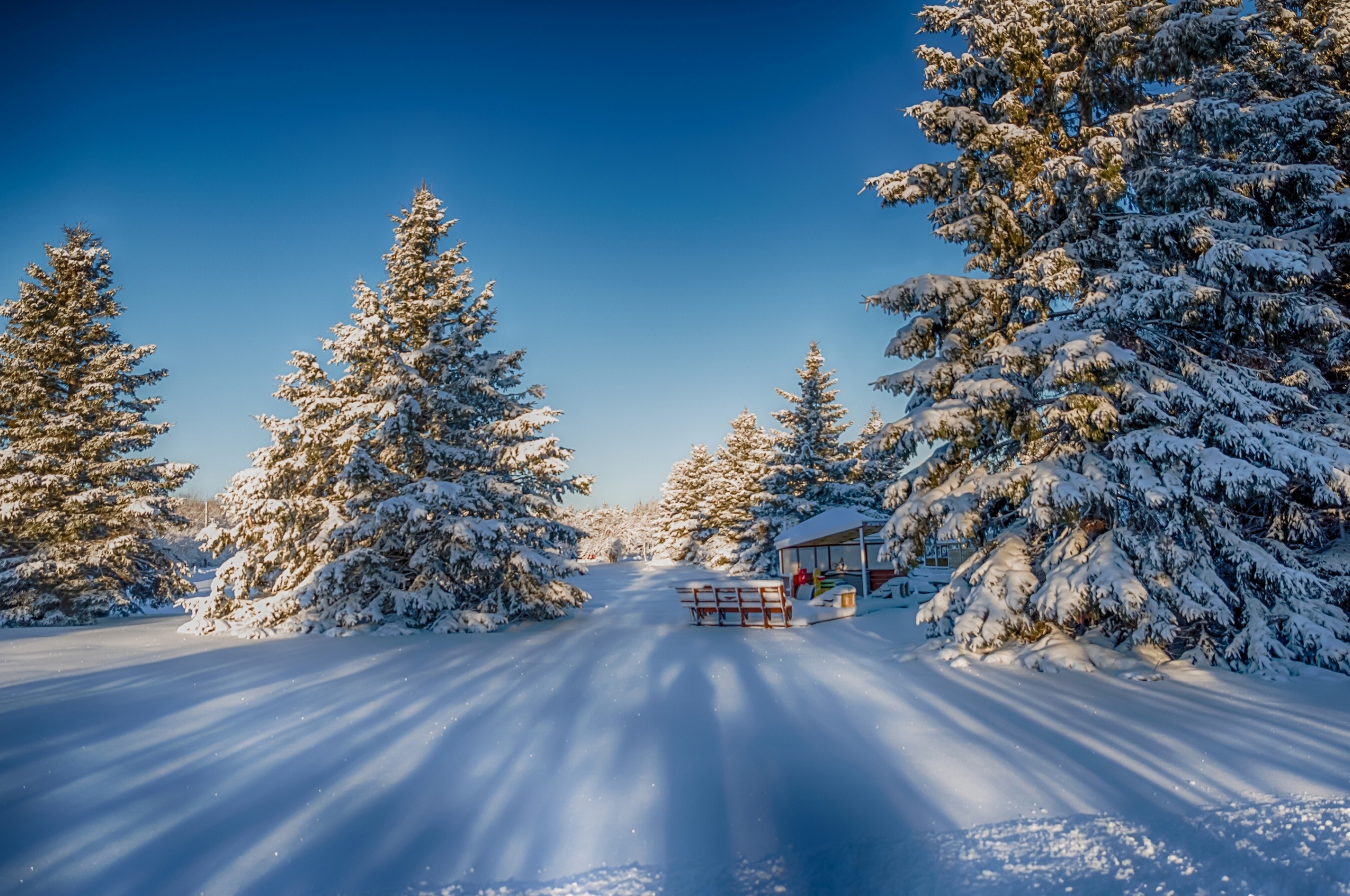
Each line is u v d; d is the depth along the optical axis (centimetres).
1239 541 1088
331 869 482
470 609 1984
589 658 1362
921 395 1420
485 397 2236
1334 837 500
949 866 470
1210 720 793
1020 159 1286
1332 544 1226
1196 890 438
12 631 2089
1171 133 1238
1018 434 1229
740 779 636
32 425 2486
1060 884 446
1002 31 1306
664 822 547
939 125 1351
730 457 5988
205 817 575
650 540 11575
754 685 1046
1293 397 1162
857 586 2934
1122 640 1175
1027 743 721
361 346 2144
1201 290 1094
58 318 2628
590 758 704
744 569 4628
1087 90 1330
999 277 1412
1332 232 1337
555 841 518
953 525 1202
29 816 581
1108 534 1101
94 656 1502
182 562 2811
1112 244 1266
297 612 1966
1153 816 540
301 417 2142
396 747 761
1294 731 748
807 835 521
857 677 1089
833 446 4250
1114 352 1106
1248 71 1380
